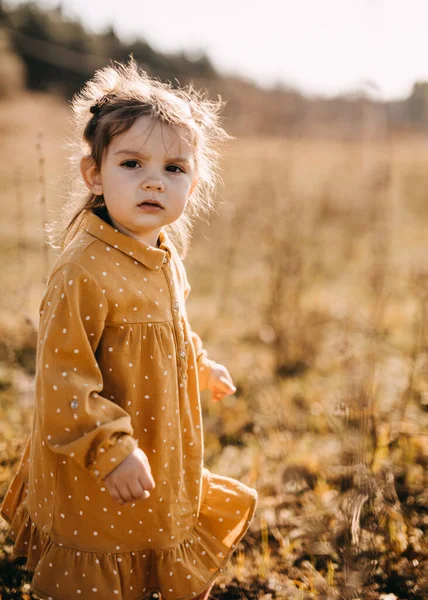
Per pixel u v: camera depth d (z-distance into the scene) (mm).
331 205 10297
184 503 1891
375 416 2961
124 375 1744
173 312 1889
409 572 2299
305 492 2936
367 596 2127
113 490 1579
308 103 13992
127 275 1778
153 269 1846
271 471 3199
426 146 13031
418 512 2703
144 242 1896
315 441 3514
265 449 3479
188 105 1922
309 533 2582
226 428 3766
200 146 1953
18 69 27141
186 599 1824
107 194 1797
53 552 1752
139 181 1760
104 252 1760
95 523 1756
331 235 8898
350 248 8172
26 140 13484
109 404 1648
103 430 1579
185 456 1918
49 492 1774
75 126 2012
